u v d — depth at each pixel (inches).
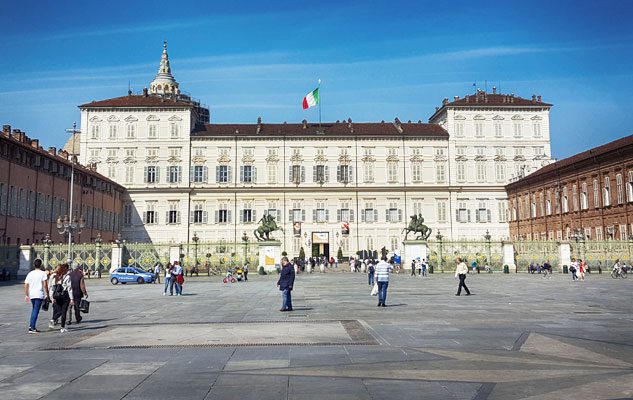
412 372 450.6
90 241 3265.3
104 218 3506.4
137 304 1107.9
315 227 3799.2
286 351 544.4
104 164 3789.4
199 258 2554.1
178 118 3818.9
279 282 940.0
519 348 553.9
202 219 3784.5
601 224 2876.5
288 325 733.9
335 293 1368.1
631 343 579.5
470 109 3892.7
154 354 535.5
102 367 477.4
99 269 2377.0
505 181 3873.0
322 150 3858.3
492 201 3875.5
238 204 3804.1
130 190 3784.5
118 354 537.3
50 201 2866.6
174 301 1176.2
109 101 3858.3
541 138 3897.6
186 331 687.7
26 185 2625.5
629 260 2516.0
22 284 1939.0
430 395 381.1
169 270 1380.4
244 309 975.6
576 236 2608.3
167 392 392.5
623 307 953.5
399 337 624.1
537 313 863.1
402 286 1621.6
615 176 2765.7
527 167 3875.5
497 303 1044.5
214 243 2541.8
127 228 3772.1
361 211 3818.9
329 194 3826.3
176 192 3782.0
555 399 370.3
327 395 382.0
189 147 3806.6
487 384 410.9
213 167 3814.0
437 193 3843.5
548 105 3912.4
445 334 645.3
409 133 3873.0
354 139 3870.6
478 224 3843.5
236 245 2549.2
